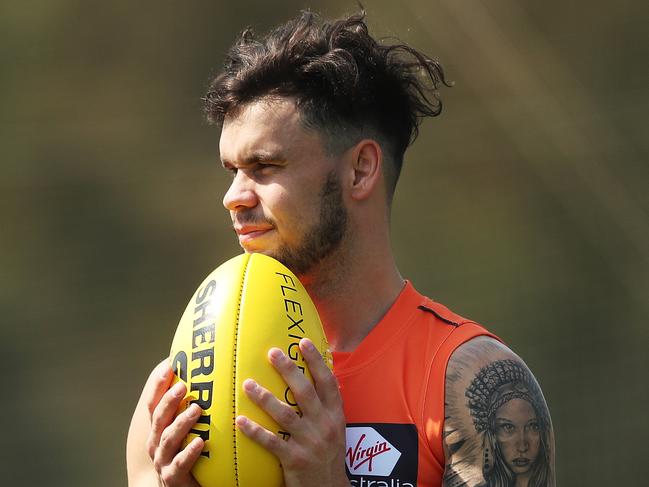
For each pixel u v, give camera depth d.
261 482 8.98
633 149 34.94
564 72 35.53
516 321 33.72
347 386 10.17
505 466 9.53
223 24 36.75
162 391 9.35
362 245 10.48
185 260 35.09
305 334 9.38
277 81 10.13
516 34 35.59
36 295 34.41
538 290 34.09
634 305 33.94
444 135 35.25
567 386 32.88
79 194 35.34
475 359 9.87
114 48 36.38
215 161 35.91
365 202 10.52
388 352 10.23
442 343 10.07
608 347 33.44
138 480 10.77
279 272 9.66
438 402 9.74
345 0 36.31
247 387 8.85
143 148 35.78
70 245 34.97
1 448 33.03
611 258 34.44
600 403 32.69
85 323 34.25
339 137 10.27
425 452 9.67
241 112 10.23
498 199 34.91
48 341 34.09
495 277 34.22
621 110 35.12
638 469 31.88
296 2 36.66
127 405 33.91
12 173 35.22
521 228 34.69
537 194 34.94
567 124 35.22
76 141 35.72
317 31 10.50
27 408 33.47
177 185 35.62
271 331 9.16
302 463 8.91
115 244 35.09
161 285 34.88
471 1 35.62
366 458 9.77
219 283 9.52
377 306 10.57
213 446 8.93
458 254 34.38
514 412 9.66
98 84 36.16
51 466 33.16
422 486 9.61
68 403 33.66
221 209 35.44
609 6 35.69
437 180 34.97
